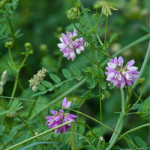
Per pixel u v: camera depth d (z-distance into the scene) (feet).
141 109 1.38
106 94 1.42
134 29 2.56
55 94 1.82
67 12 1.31
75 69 1.39
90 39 1.33
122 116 1.34
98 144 1.31
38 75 1.32
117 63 1.25
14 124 1.67
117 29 2.55
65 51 1.32
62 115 1.26
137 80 1.40
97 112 2.07
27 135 1.38
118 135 1.34
